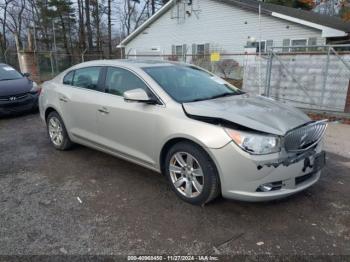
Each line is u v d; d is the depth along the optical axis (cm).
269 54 930
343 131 670
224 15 2041
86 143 471
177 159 346
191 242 280
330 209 332
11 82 830
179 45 2314
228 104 356
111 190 381
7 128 697
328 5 2458
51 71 1917
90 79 461
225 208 334
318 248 270
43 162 477
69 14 3766
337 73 852
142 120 369
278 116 327
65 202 353
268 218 316
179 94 373
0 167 459
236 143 294
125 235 291
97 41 3838
